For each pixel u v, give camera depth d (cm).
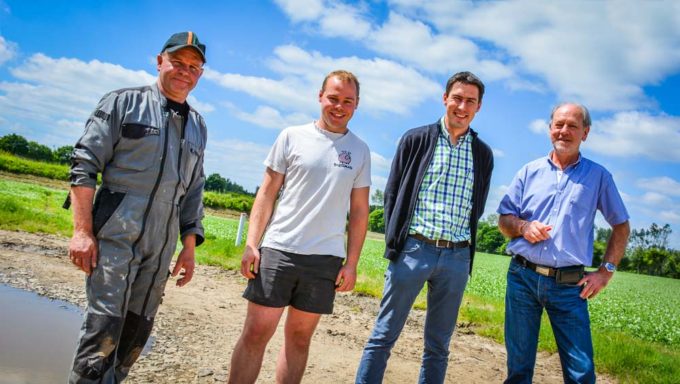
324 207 344
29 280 718
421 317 894
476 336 805
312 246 340
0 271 748
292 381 354
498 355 693
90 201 288
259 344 343
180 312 666
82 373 274
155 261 310
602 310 1884
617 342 775
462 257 388
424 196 388
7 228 1252
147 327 321
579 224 387
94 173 291
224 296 820
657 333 1474
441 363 388
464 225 393
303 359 358
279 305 339
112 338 281
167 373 431
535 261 392
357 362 557
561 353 385
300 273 339
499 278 2847
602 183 396
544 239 383
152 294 317
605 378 641
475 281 2356
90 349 277
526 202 416
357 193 367
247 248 347
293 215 343
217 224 3541
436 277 382
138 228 295
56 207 2494
